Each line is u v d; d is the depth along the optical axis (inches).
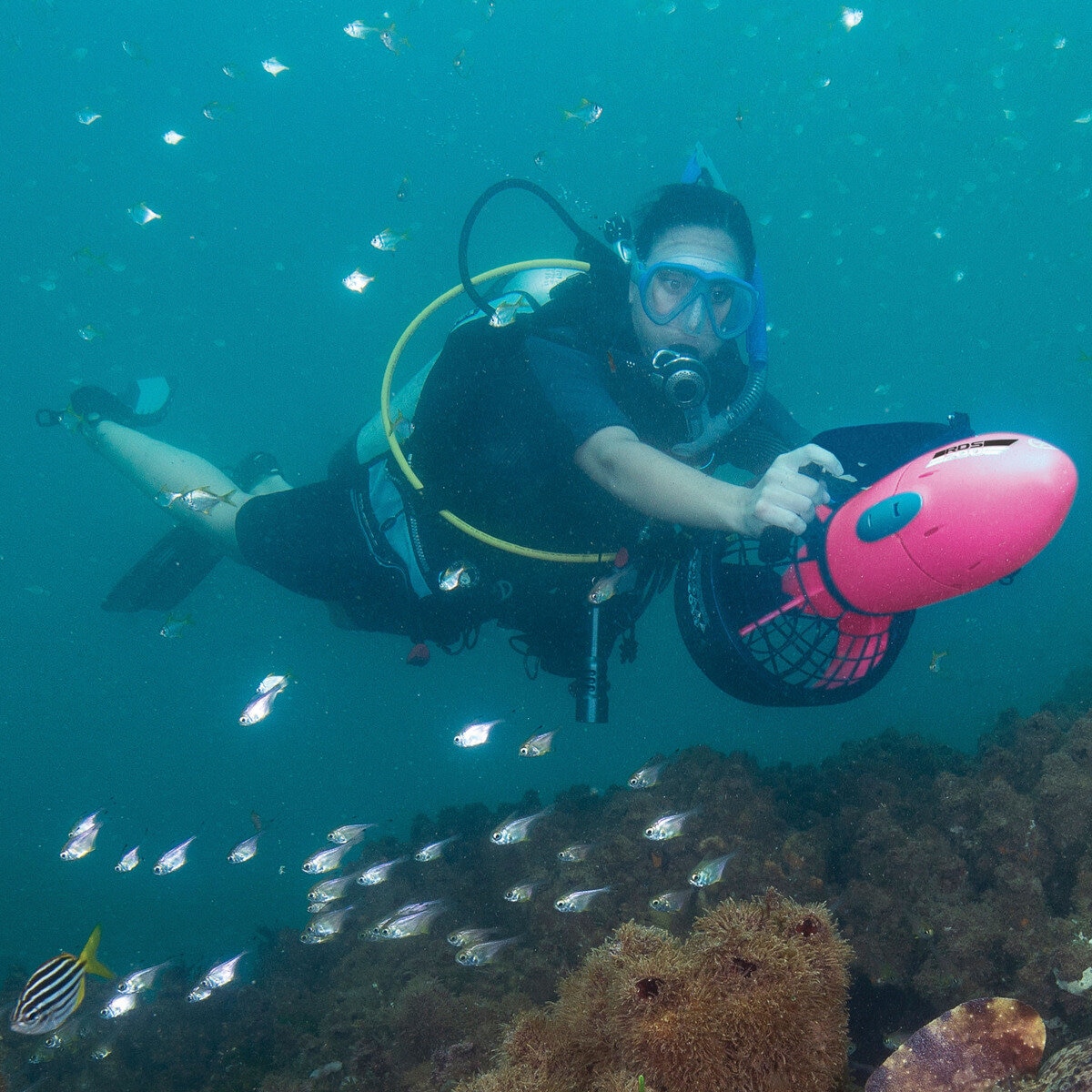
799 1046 65.8
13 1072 199.6
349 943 216.8
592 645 177.8
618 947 76.8
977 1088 71.8
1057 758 145.4
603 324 150.5
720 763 196.7
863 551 106.9
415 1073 153.2
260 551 216.1
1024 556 92.0
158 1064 199.0
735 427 153.6
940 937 128.1
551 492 161.2
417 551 189.9
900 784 185.3
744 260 155.0
